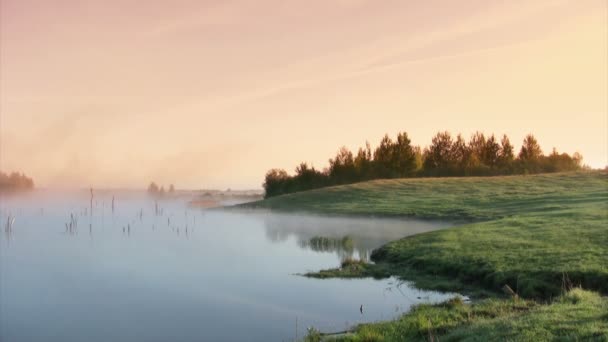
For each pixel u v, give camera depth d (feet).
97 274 88.12
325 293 69.26
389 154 361.92
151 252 117.70
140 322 56.75
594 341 33.37
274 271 88.94
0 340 51.08
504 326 40.14
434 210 189.57
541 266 67.26
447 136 372.38
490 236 97.04
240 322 55.83
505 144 361.92
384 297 65.57
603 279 59.47
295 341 48.19
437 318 48.83
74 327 55.11
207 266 95.76
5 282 81.20
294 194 303.27
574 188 219.61
